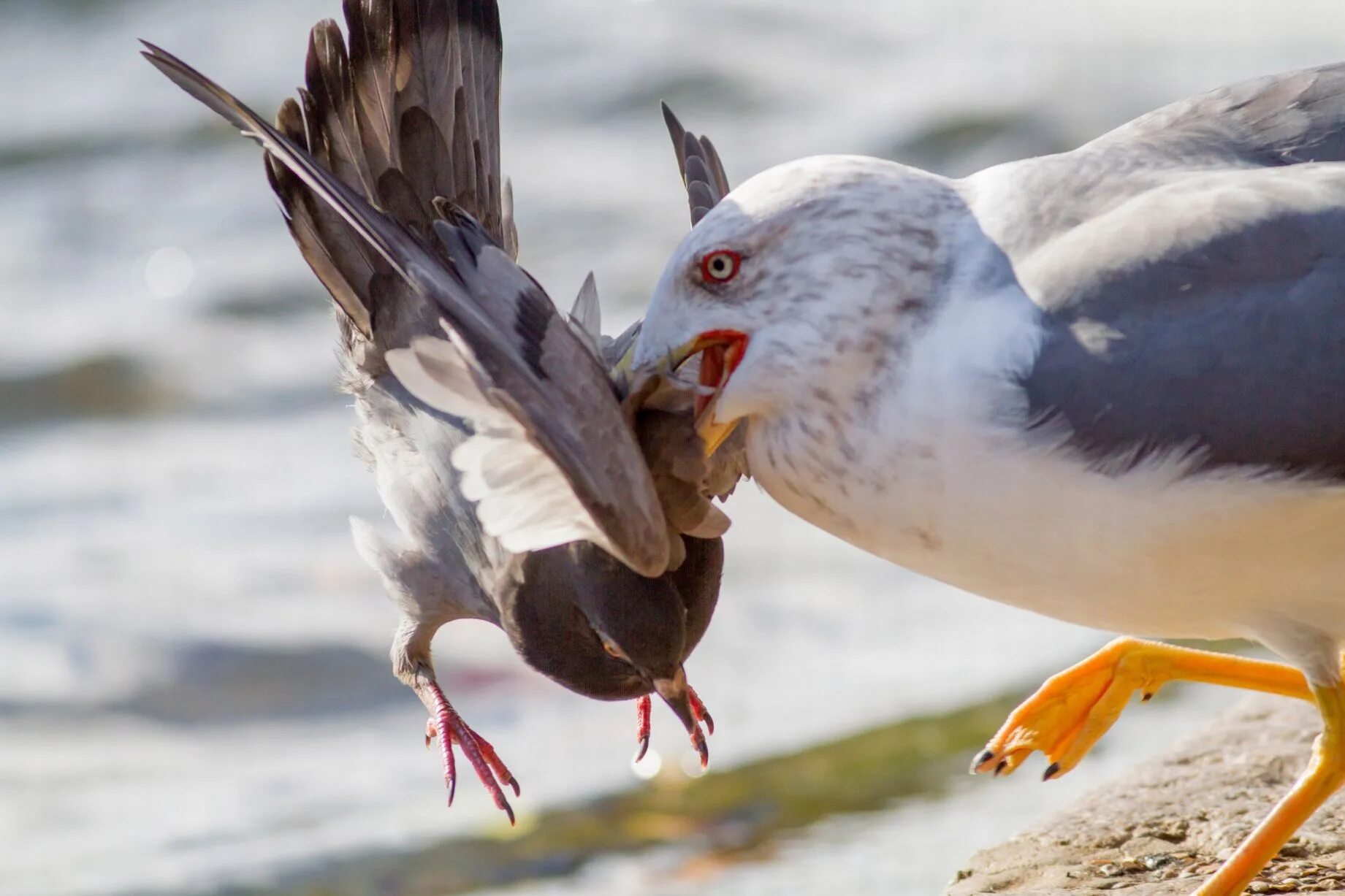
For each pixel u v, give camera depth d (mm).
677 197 22297
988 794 12211
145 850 12367
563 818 12391
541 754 13320
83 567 16125
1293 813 7273
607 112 24859
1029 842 8453
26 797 13031
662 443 6938
